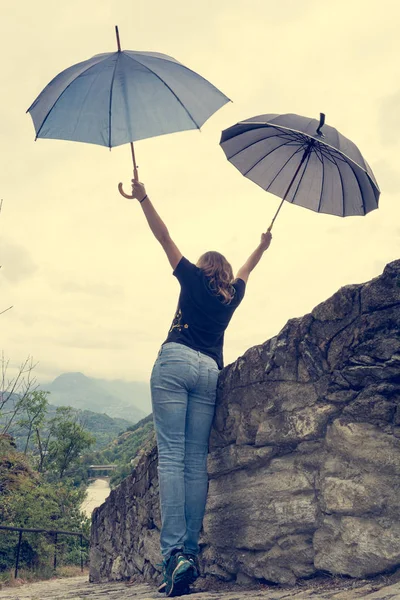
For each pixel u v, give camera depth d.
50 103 3.59
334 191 4.08
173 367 3.85
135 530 6.92
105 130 3.49
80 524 23.45
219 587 4.09
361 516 3.21
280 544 3.68
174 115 3.52
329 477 3.42
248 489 4.02
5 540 14.23
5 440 20.67
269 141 4.18
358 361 3.38
